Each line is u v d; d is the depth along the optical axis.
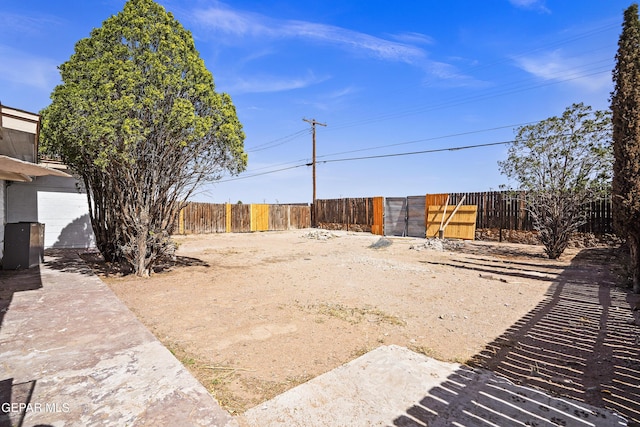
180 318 4.56
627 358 3.37
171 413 2.18
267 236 19.39
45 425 2.01
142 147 6.80
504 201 14.67
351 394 2.61
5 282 6.09
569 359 3.37
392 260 10.20
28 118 5.86
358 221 22.36
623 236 6.34
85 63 6.84
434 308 5.16
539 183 10.55
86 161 7.82
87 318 4.06
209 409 2.24
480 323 4.48
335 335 4.01
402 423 2.24
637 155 5.98
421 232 18.56
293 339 3.87
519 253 11.55
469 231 15.70
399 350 3.46
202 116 7.46
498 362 3.31
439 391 2.66
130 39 6.80
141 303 5.25
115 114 6.09
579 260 9.92
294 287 6.49
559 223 10.16
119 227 8.25
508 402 2.51
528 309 5.11
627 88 6.12
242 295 5.84
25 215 11.31
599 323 4.41
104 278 7.15
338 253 11.98
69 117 6.28
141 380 2.60
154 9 7.09
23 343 3.27
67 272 7.13
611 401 2.60
